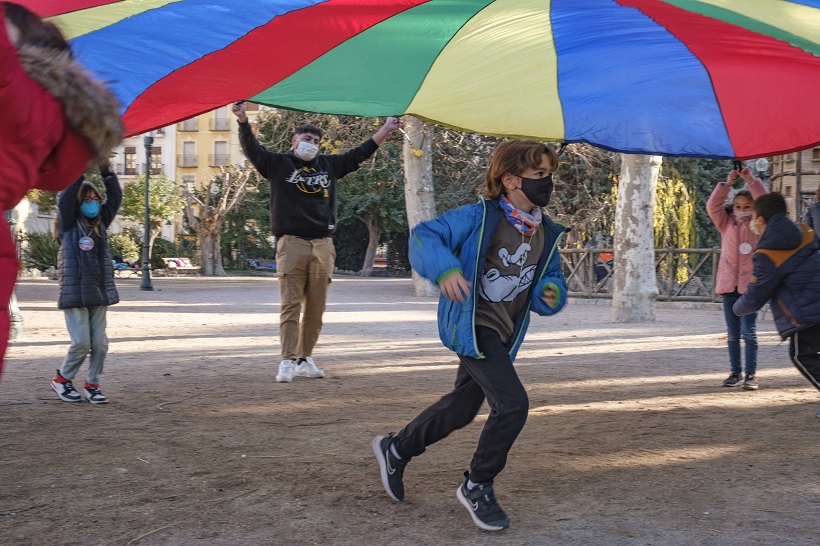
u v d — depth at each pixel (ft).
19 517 12.78
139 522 12.60
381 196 162.61
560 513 13.08
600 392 24.44
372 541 11.84
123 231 156.76
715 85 19.74
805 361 19.21
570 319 52.49
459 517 12.93
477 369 12.26
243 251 186.09
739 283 24.67
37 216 137.08
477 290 12.11
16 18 9.07
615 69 19.61
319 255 26.12
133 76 18.04
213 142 205.57
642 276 50.14
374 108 20.48
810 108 19.95
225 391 24.26
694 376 27.76
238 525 12.50
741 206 24.76
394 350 35.27
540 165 12.19
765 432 18.85
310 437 18.28
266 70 19.16
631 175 49.90
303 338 27.04
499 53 19.43
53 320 46.47
